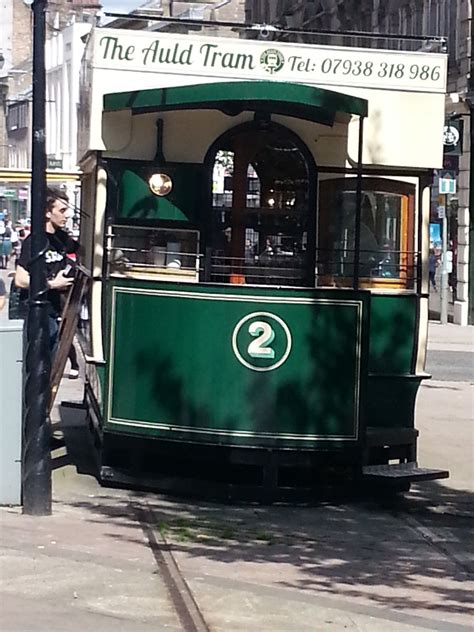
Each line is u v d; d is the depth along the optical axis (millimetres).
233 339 9836
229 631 7555
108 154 10203
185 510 9859
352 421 9914
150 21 10359
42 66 9383
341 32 10539
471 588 8367
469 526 9742
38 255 9414
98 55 10156
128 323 10039
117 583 8156
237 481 10391
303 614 7828
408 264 10547
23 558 8492
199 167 10305
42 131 9414
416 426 13109
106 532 9148
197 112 10266
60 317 11086
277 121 10312
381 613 7895
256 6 36312
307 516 9859
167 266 10336
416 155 10453
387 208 10523
